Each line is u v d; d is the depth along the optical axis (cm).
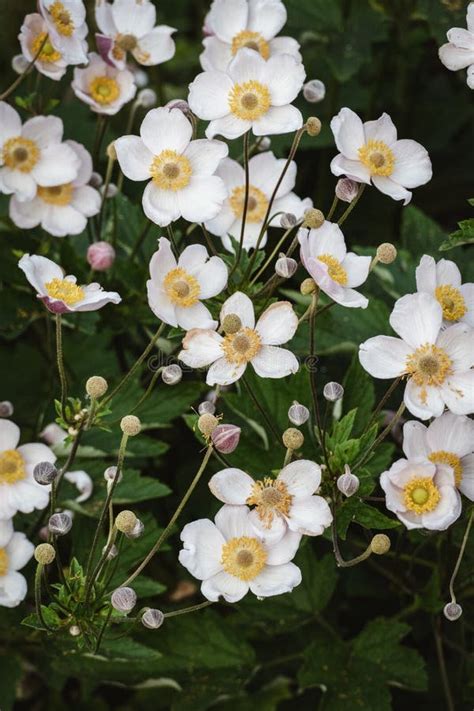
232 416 125
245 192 115
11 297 128
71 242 134
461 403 106
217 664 125
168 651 125
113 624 121
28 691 139
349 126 112
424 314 106
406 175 113
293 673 130
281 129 113
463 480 107
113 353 143
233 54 122
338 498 110
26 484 117
